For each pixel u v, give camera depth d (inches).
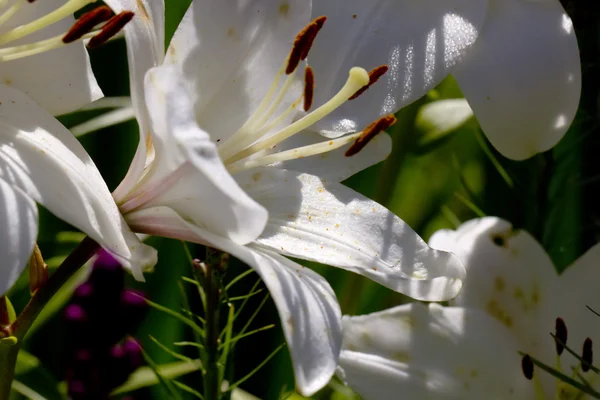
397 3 14.6
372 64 14.4
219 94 13.5
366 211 13.6
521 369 14.7
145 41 12.5
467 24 14.8
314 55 14.2
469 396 14.3
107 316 15.0
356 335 14.1
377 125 13.5
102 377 15.0
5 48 13.0
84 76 13.5
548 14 15.5
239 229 12.1
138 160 12.5
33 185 11.9
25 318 12.6
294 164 14.0
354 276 15.9
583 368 14.5
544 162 16.0
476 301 14.8
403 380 14.0
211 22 13.1
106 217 12.0
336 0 14.4
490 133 15.2
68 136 12.6
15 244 11.6
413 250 13.5
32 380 15.9
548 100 15.2
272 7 13.3
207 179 11.9
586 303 15.0
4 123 12.5
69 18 13.5
